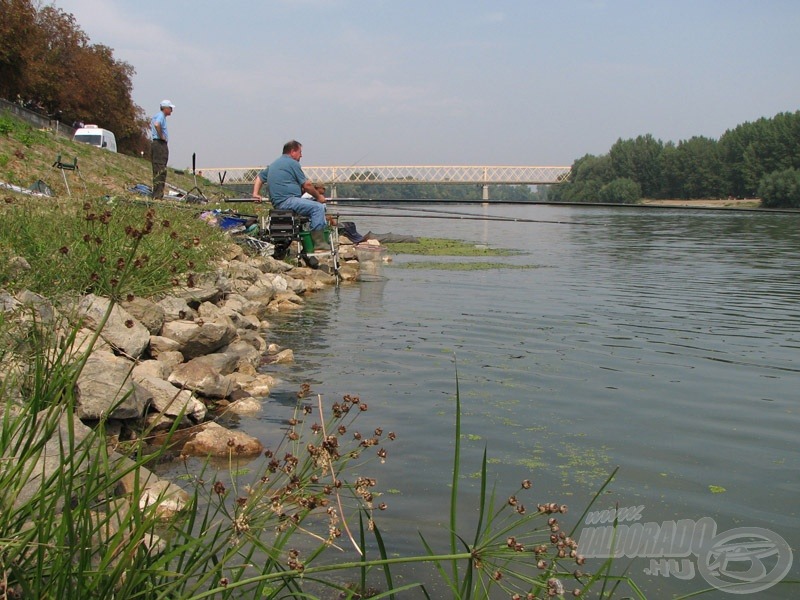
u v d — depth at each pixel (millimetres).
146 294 7625
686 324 9945
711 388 6820
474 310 10906
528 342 8719
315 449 3086
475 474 4707
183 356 7094
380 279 14484
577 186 108375
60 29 56719
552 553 3643
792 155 80875
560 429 5629
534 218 46969
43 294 6340
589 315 10570
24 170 15938
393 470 4734
